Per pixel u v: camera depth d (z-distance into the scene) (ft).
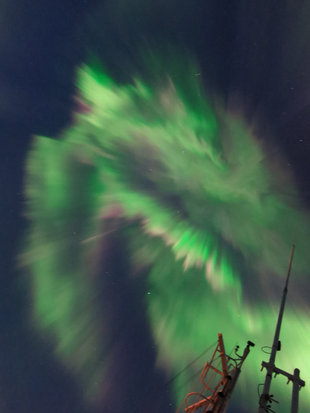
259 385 29.71
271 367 30.50
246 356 40.40
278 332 34.76
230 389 37.50
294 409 27.81
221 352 41.96
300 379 29.50
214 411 35.96
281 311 36.88
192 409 40.86
